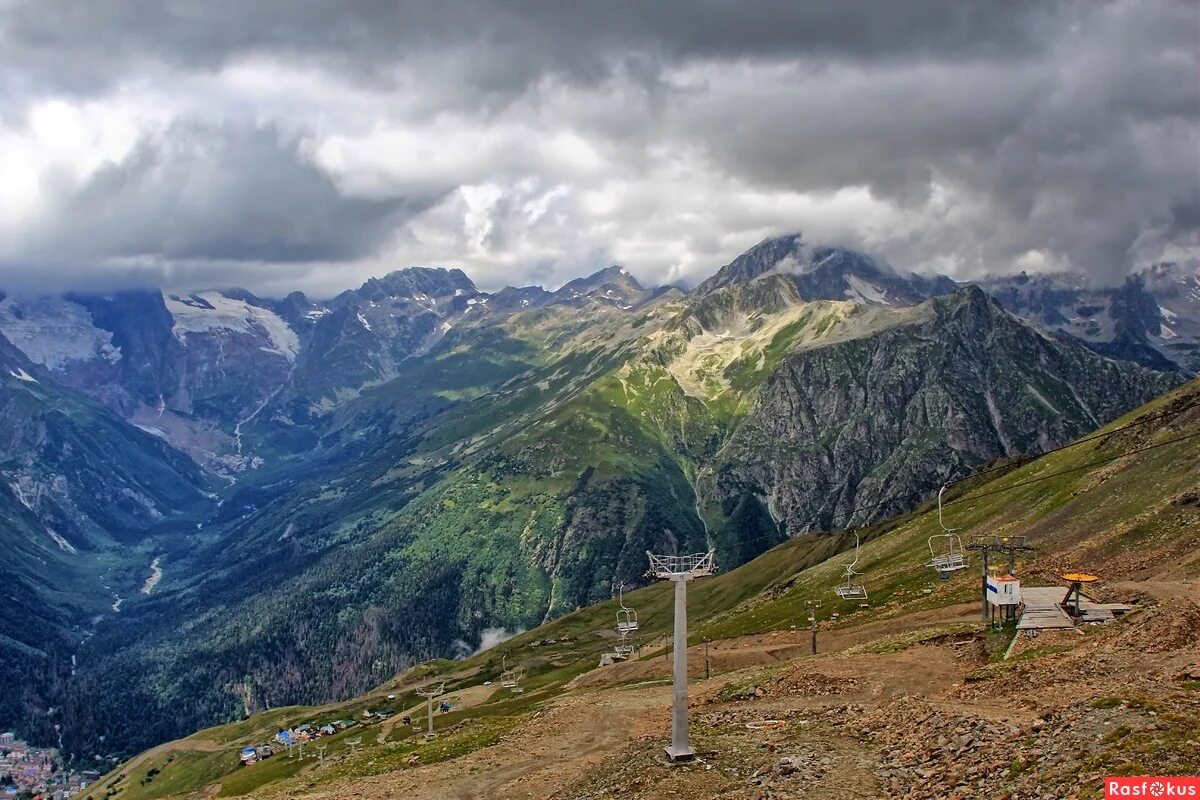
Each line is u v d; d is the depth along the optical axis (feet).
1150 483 469.16
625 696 357.20
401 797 239.09
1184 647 186.09
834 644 400.26
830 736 184.96
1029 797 117.70
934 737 158.40
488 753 279.90
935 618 379.55
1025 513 574.56
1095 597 287.07
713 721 233.35
